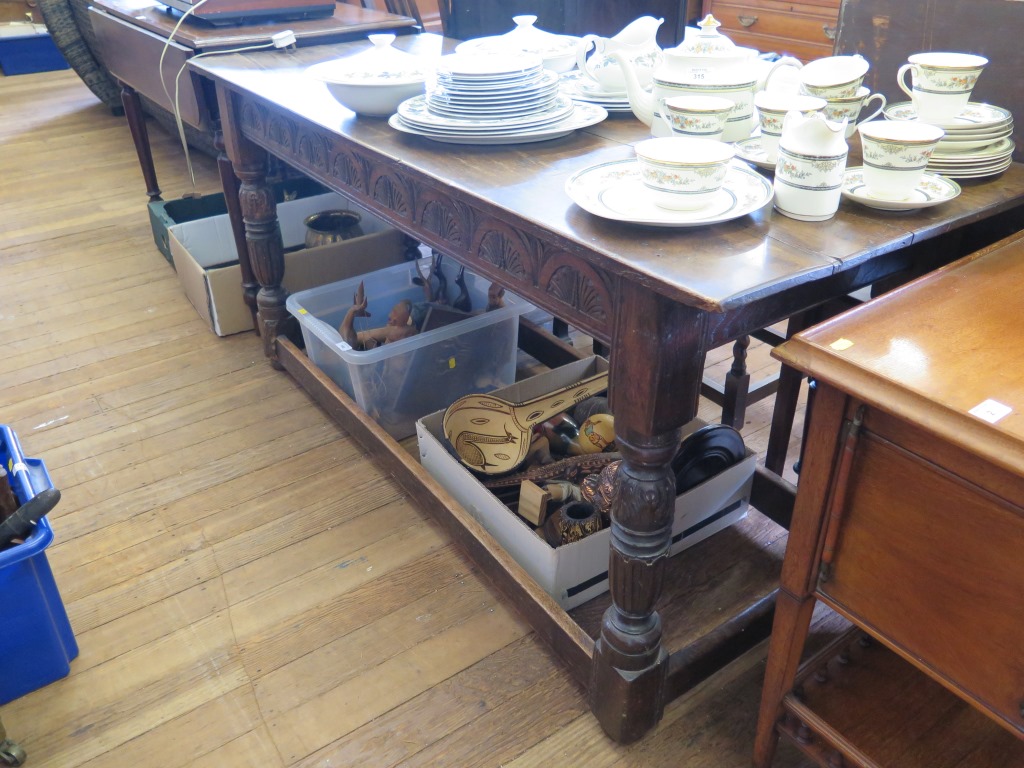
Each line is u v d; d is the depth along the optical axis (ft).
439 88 4.88
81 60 15.61
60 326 8.91
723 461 5.66
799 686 4.04
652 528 3.81
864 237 3.46
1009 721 2.97
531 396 6.63
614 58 5.24
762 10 9.82
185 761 4.46
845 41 4.95
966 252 4.51
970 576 2.90
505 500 5.86
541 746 4.50
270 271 7.56
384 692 4.83
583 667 4.61
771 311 3.57
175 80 7.98
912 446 2.93
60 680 4.92
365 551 5.85
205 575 5.66
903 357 2.93
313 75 5.35
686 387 3.49
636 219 3.45
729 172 4.05
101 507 6.29
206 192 12.59
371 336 7.18
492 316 6.97
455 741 4.54
